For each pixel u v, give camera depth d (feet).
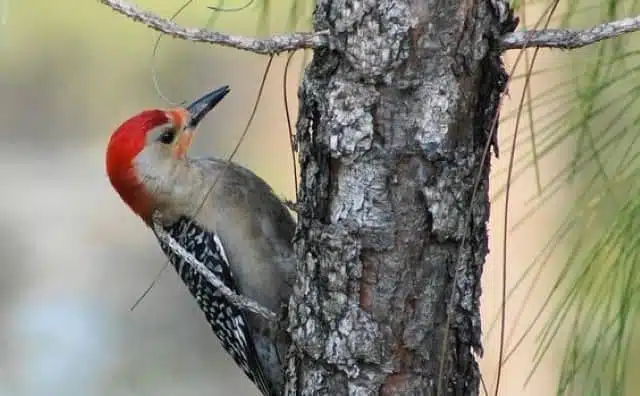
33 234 74.49
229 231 30.04
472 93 19.10
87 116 75.00
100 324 67.10
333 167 19.54
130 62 64.13
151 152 30.01
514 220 31.12
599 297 19.90
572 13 20.42
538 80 28.14
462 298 19.53
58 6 57.06
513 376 32.71
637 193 19.34
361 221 19.30
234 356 31.68
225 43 18.37
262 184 30.32
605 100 20.63
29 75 68.39
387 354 19.48
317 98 19.54
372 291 19.42
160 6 36.14
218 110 64.23
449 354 19.62
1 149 77.71
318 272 19.86
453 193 19.16
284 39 18.78
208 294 30.71
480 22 18.85
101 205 77.61
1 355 64.44
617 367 19.63
